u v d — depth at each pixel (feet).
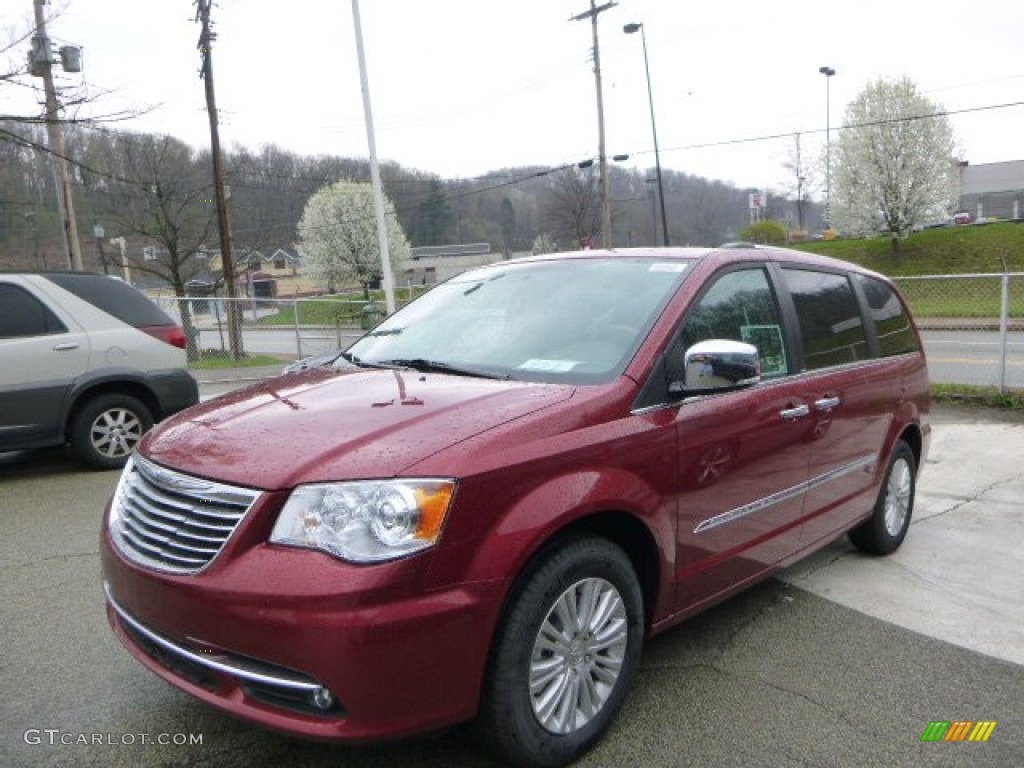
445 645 8.14
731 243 13.91
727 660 12.22
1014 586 15.37
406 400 9.96
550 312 12.31
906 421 16.62
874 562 16.63
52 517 19.40
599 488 9.39
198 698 8.55
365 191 209.36
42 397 23.22
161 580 8.52
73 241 61.98
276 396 10.89
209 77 84.48
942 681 11.69
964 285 88.17
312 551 7.98
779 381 12.71
